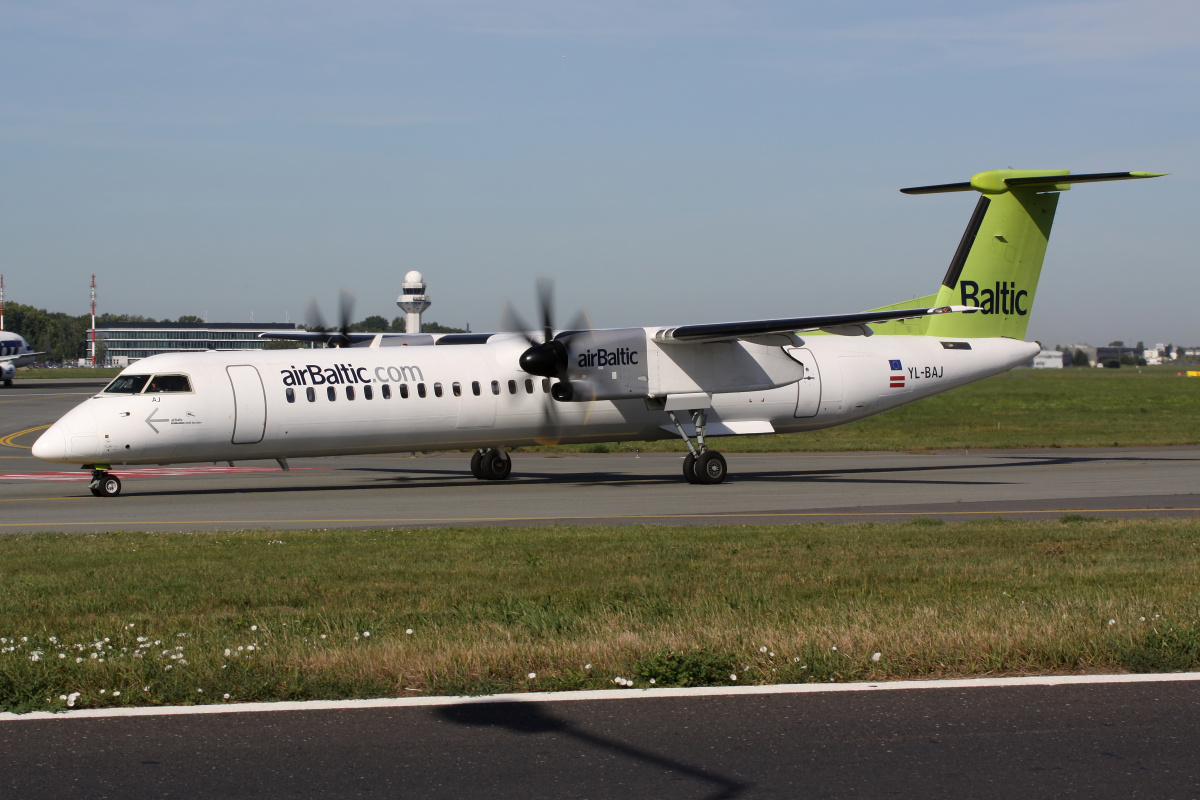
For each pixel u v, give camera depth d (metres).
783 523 48.94
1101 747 16.98
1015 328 82.81
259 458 64.31
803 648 22.22
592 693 19.80
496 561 36.47
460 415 68.00
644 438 74.00
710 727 17.97
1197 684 20.25
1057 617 24.94
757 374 71.81
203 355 64.19
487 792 15.26
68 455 59.28
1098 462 86.06
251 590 31.06
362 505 57.53
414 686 20.25
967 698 19.44
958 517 50.88
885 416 155.88
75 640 24.22
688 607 27.95
